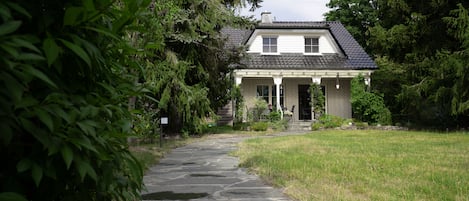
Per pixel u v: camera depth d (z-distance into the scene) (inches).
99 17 58.4
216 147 472.4
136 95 72.7
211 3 573.6
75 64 62.2
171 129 647.8
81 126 52.6
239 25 657.0
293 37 932.0
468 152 374.0
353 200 184.5
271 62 897.5
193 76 636.7
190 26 560.7
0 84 45.6
